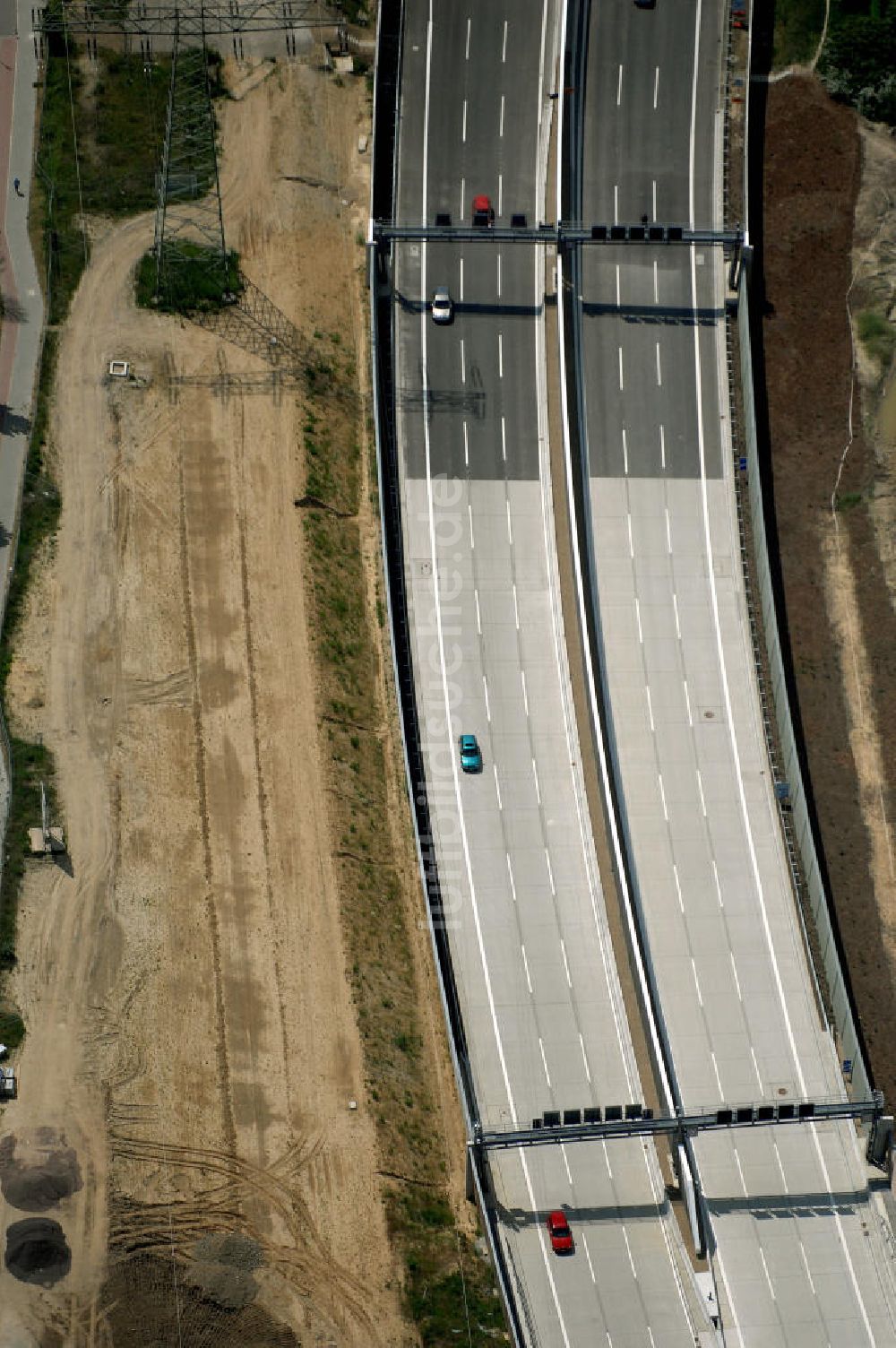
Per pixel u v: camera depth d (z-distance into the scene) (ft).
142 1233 412.16
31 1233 409.28
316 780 452.35
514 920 451.12
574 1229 428.56
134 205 504.02
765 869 461.78
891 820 480.64
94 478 474.90
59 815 442.50
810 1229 435.12
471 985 445.37
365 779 458.50
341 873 445.78
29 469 472.44
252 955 435.53
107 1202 413.39
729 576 485.97
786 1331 424.87
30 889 436.35
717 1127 424.05
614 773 461.78
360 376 500.33
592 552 485.97
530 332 500.74
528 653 473.26
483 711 468.34
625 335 504.43
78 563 465.88
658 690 475.31
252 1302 410.93
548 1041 442.09
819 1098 444.14
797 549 501.56
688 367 503.20
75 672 455.63
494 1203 430.20
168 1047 426.10
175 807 446.19
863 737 486.79
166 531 471.62
